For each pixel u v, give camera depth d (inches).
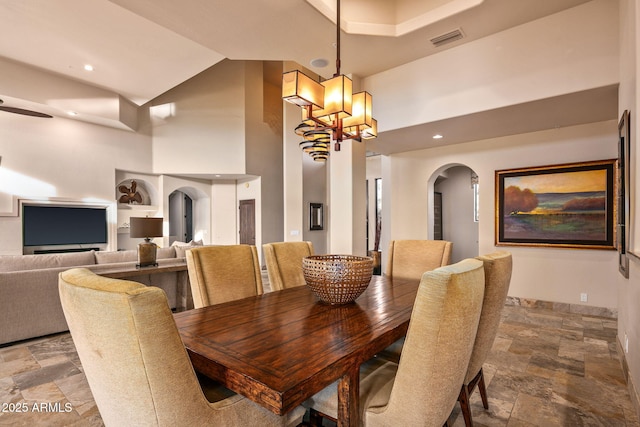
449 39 139.6
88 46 188.5
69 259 149.9
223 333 59.2
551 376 102.0
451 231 321.7
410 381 49.1
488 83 138.4
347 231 169.6
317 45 138.6
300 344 53.9
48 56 199.3
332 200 175.6
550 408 84.9
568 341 130.6
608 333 139.6
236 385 44.6
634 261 85.7
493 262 67.1
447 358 48.8
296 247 112.2
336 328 61.6
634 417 81.0
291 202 314.8
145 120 300.4
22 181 236.7
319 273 74.4
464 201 314.7
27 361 113.0
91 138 267.3
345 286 73.8
